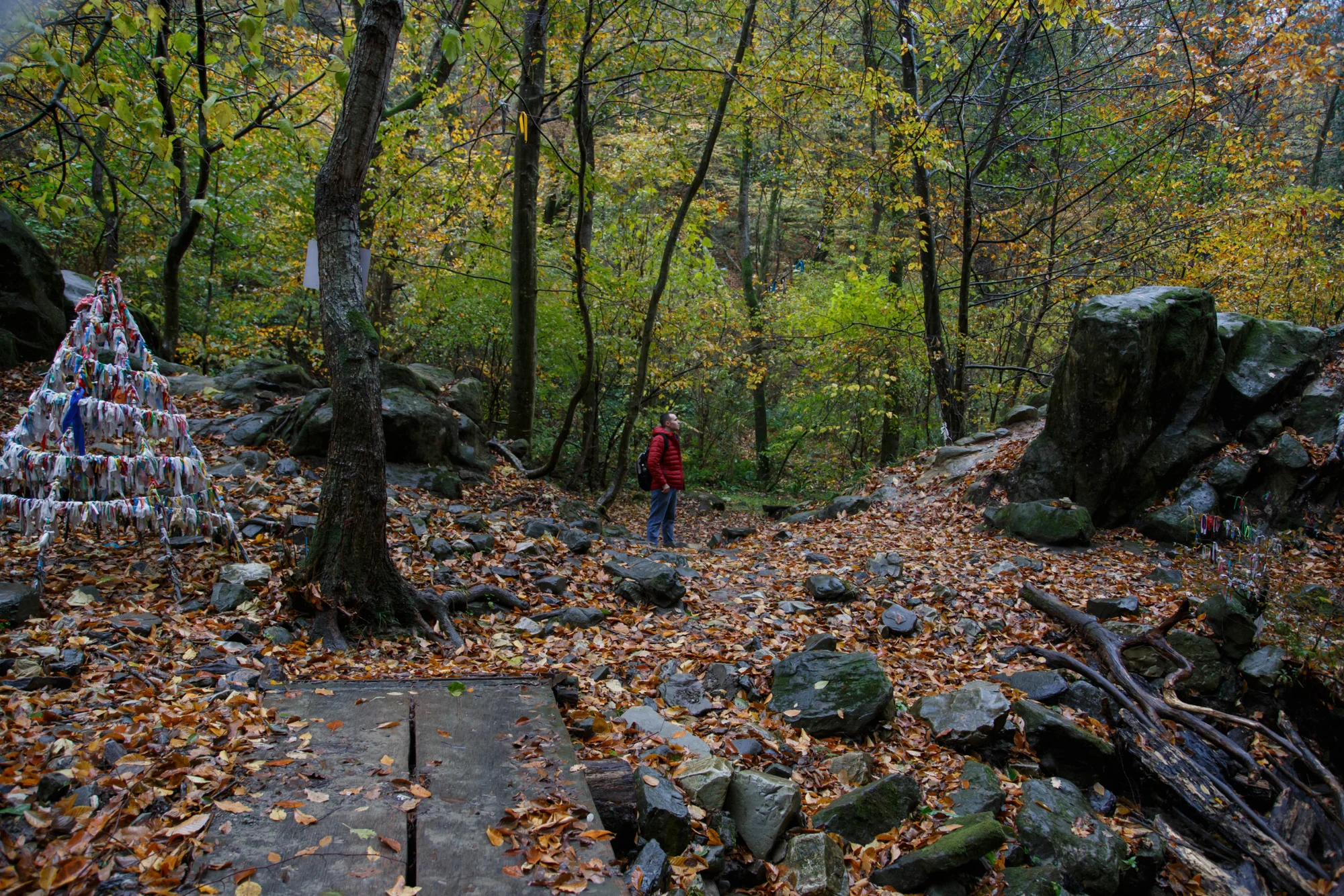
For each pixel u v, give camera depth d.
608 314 14.78
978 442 13.01
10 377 8.17
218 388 9.45
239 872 2.49
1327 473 9.32
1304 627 6.41
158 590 5.21
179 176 6.38
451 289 14.23
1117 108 14.76
